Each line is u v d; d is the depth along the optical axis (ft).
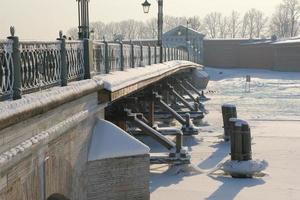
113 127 36.27
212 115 106.63
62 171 27.30
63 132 26.78
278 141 74.43
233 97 149.07
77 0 35.58
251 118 101.76
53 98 23.72
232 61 288.30
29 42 23.41
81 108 30.83
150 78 56.08
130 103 54.13
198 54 243.40
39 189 23.02
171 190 47.34
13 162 19.31
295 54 256.32
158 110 89.61
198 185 49.37
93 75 36.29
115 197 35.53
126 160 35.81
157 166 57.26
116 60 47.14
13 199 19.66
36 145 21.91
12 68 21.42
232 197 45.24
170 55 103.04
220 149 68.18
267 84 195.42
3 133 18.56
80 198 31.99
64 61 28.96
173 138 68.69
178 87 116.47
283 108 119.55
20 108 19.60
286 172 54.90
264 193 46.65
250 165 52.54
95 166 34.58
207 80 182.50
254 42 286.46
